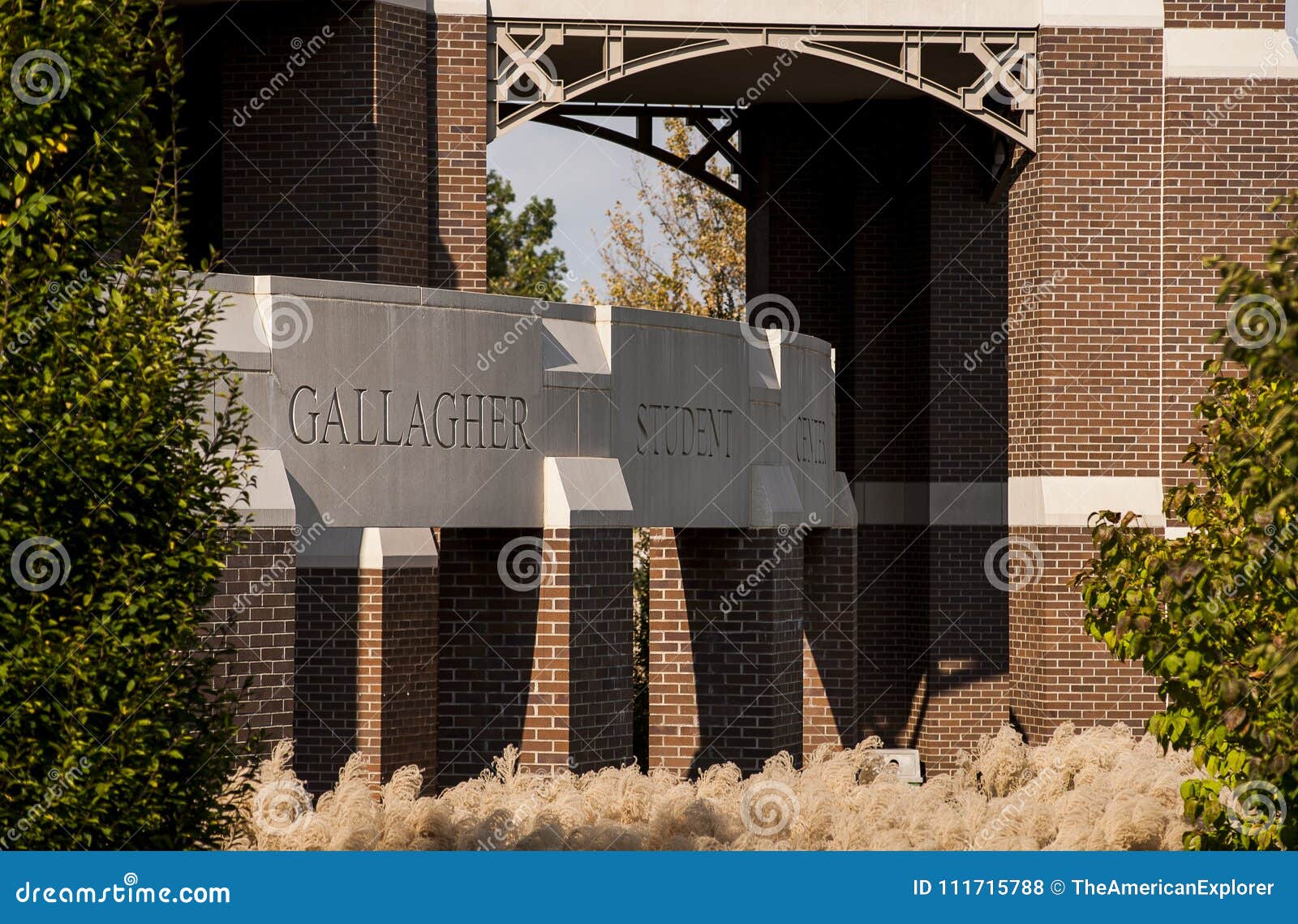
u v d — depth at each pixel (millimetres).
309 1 38125
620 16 40562
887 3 41531
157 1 16438
